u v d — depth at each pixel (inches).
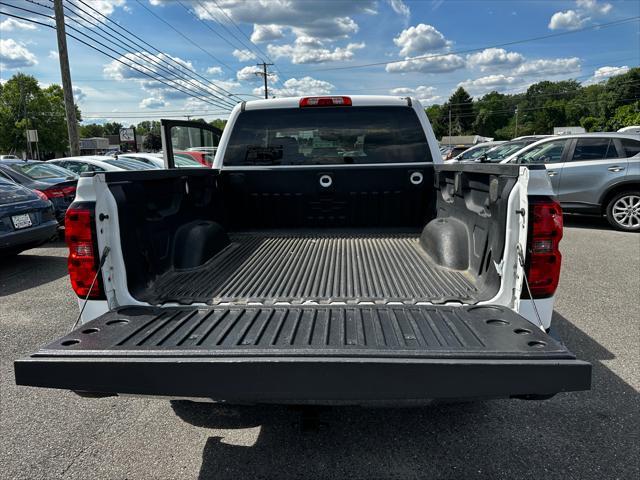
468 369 69.3
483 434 109.1
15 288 234.1
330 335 80.0
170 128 159.5
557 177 358.0
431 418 115.8
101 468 99.6
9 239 250.5
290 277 114.4
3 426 115.3
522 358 70.4
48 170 384.5
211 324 86.0
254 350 74.1
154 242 111.4
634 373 136.2
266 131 162.6
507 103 4940.9
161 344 77.5
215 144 193.8
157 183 114.3
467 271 114.3
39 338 169.2
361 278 112.4
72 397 129.3
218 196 155.8
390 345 75.0
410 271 117.0
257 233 161.0
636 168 334.6
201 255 123.5
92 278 95.0
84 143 3006.9
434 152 160.9
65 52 657.6
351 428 112.4
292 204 162.4
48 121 3159.5
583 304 196.2
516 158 380.2
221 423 115.4
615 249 296.2
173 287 107.9
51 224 278.5
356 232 160.2
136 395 76.0
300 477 95.7
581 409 118.4
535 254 88.9
